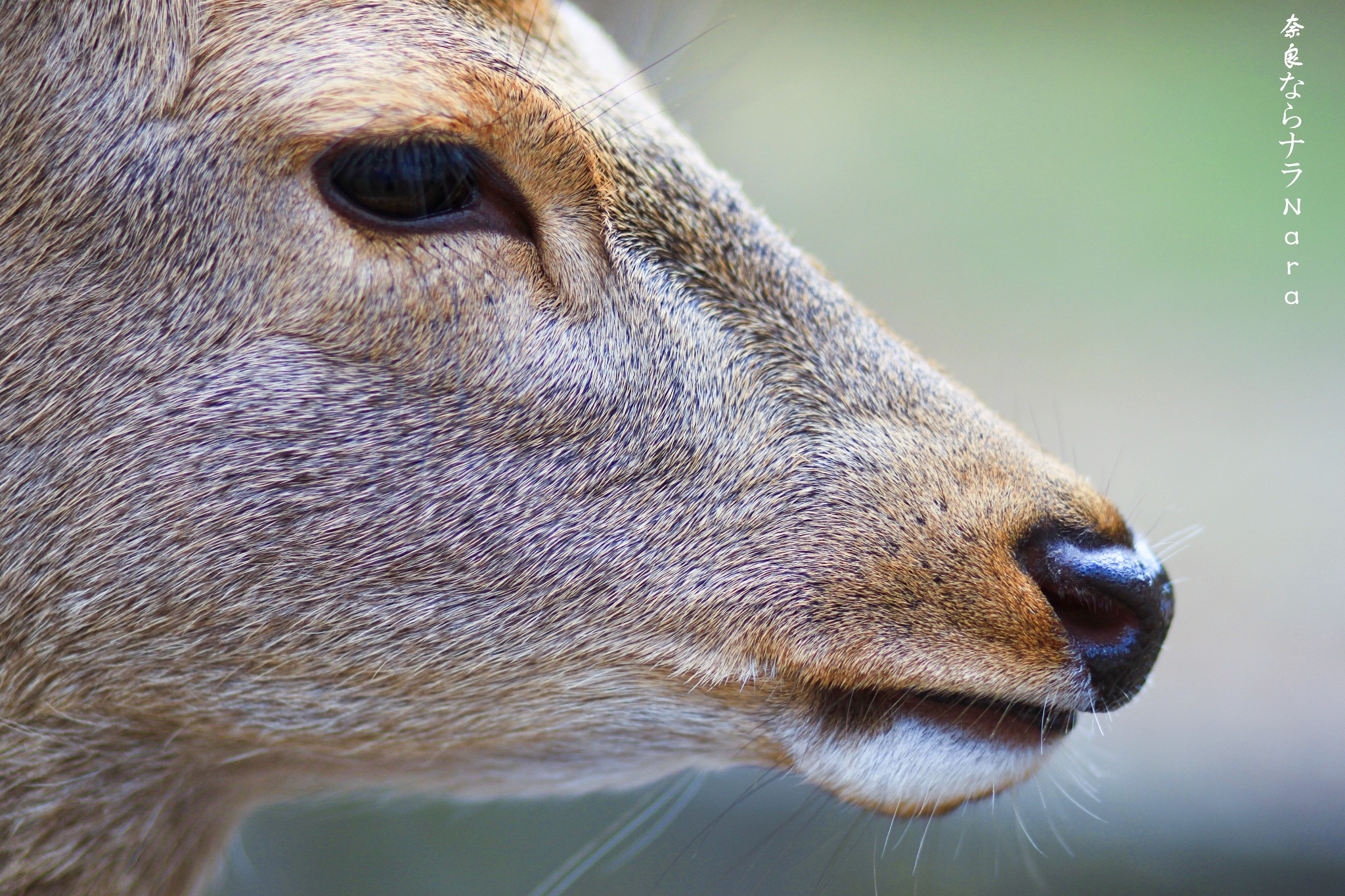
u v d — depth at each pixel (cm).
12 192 318
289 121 317
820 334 321
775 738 321
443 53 318
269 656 319
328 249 318
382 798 328
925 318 510
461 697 320
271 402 318
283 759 323
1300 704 379
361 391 318
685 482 320
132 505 318
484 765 323
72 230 318
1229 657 397
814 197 544
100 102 318
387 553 319
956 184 550
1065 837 342
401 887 342
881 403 321
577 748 322
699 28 440
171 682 319
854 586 320
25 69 318
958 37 606
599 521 319
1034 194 552
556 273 319
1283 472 456
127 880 322
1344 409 473
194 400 318
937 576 320
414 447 319
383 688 320
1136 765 361
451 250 318
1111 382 490
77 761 320
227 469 318
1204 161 554
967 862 341
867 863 341
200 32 318
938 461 321
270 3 318
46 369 318
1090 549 321
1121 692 321
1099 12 600
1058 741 321
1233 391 485
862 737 320
